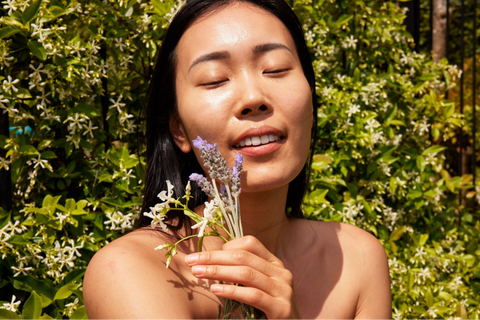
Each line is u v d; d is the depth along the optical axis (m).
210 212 0.90
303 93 1.04
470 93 5.99
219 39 1.03
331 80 2.49
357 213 2.31
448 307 2.37
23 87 1.76
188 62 1.07
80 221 1.74
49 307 1.66
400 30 2.70
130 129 2.01
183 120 1.09
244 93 0.99
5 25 1.66
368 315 1.24
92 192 1.82
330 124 2.32
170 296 0.92
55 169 1.89
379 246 1.36
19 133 1.76
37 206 1.86
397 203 2.57
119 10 1.98
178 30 1.12
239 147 1.01
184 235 1.14
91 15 1.91
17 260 1.62
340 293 1.21
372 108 2.49
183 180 1.28
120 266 0.93
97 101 1.98
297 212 1.49
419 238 2.46
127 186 1.81
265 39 1.04
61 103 1.82
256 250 0.88
